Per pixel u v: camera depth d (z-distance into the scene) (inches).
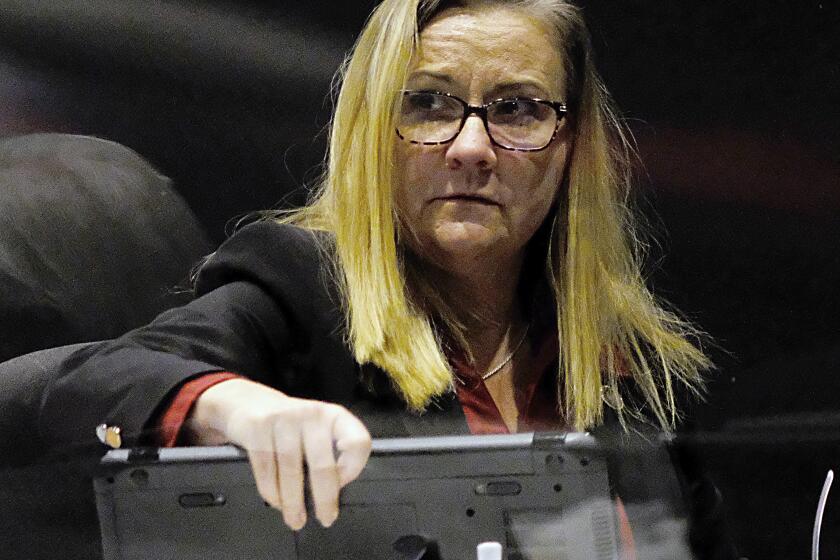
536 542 137.6
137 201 205.9
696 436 207.9
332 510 134.4
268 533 134.7
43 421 152.2
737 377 275.4
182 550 134.4
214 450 135.5
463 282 196.1
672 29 263.9
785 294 275.4
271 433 134.2
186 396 142.3
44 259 193.3
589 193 202.5
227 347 166.2
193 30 226.1
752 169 271.9
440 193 186.1
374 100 184.5
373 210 185.6
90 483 156.0
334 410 136.6
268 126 231.0
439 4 186.4
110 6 222.4
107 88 225.1
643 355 209.8
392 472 136.6
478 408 189.0
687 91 268.2
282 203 231.3
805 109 270.4
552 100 190.7
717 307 273.9
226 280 182.1
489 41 184.7
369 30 190.4
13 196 195.3
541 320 201.9
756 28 265.7
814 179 272.8
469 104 184.1
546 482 137.4
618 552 141.3
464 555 136.9
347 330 182.1
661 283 268.7
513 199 188.7
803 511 279.0
